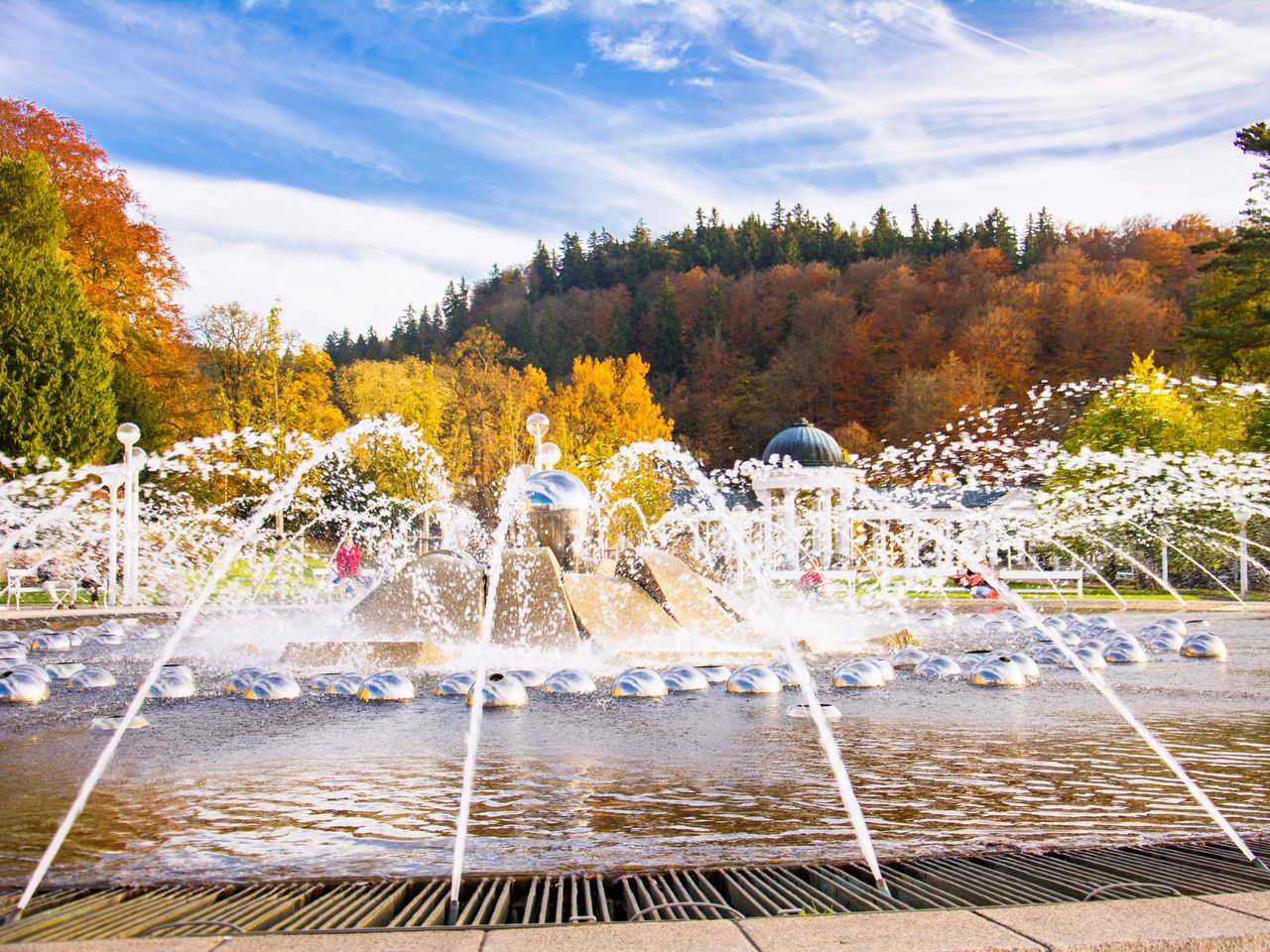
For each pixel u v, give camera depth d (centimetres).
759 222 14162
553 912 407
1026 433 6562
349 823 559
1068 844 499
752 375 9531
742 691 1057
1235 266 4550
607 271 13938
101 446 3472
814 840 516
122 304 4350
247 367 5278
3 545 2503
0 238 3438
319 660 1270
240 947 317
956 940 322
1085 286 8012
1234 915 346
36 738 829
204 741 809
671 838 522
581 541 1533
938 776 671
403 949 315
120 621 2133
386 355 12619
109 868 472
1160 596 3108
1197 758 733
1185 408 4162
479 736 825
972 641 1725
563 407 7606
